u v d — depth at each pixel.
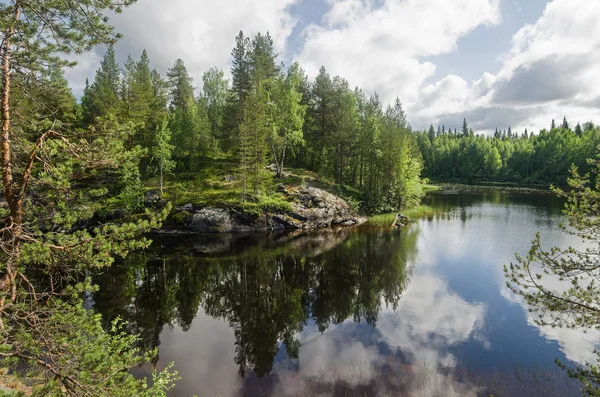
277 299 20.64
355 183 59.09
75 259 6.35
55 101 8.24
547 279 21.50
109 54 64.31
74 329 6.22
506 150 118.88
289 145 54.69
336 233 39.19
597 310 7.29
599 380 6.92
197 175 50.28
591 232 7.78
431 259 27.77
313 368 12.97
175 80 66.00
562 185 90.12
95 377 5.69
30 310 6.00
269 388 11.74
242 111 48.62
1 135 6.43
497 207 54.72
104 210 38.12
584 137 94.25
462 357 13.43
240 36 53.19
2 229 5.81
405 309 18.50
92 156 6.71
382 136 52.62
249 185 45.16
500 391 11.20
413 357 13.54
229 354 14.26
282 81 51.97
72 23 7.65
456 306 18.70
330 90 56.75
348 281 23.36
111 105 46.28
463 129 157.50
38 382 5.84
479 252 29.31
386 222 44.41
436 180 115.69
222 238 37.59
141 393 6.41
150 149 49.97
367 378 12.18
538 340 14.69
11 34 6.65
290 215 42.88
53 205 6.72
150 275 25.28
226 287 22.78
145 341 15.58
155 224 7.13
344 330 16.28
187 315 18.47
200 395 11.41
